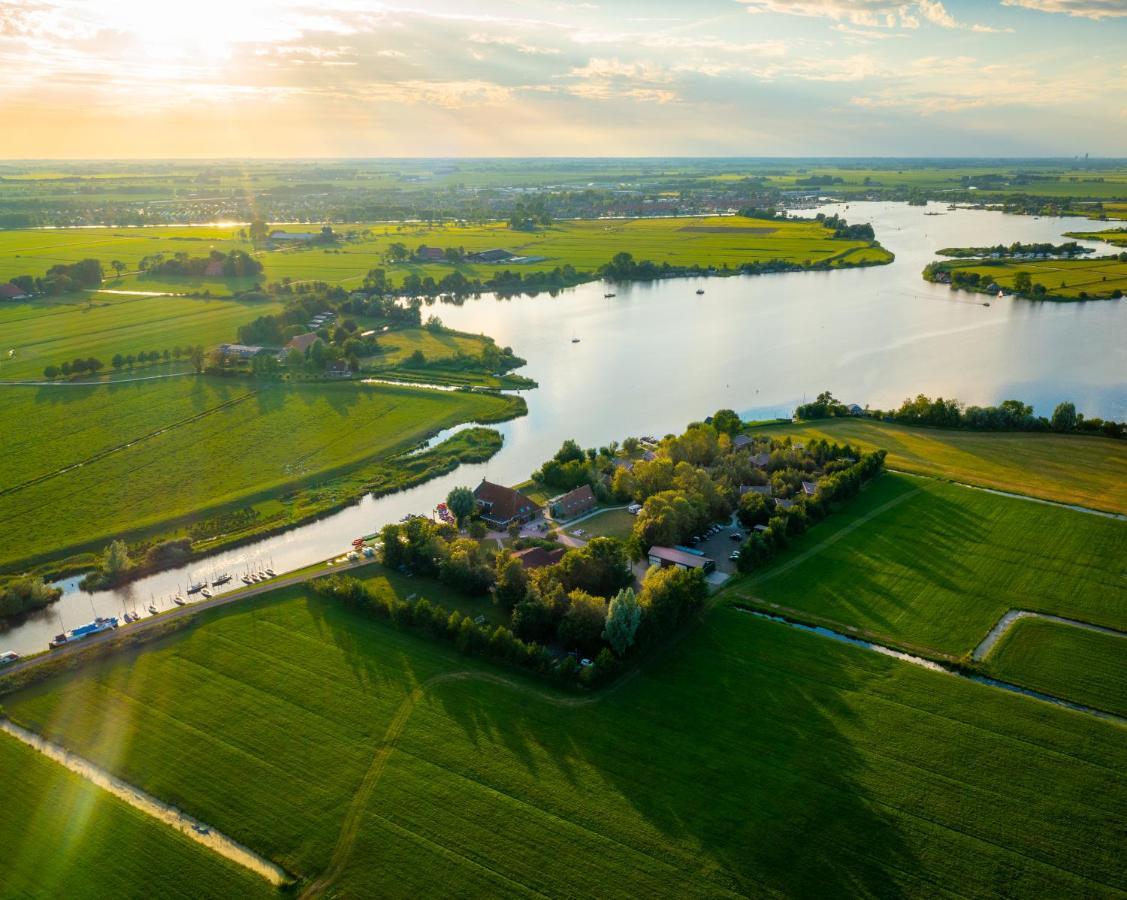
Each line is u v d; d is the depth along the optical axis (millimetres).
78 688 111125
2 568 146750
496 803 89938
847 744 98625
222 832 87438
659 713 104625
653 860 82500
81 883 81562
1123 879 79750
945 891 78562
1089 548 146250
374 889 80250
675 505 149375
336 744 99500
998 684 111000
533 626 119875
